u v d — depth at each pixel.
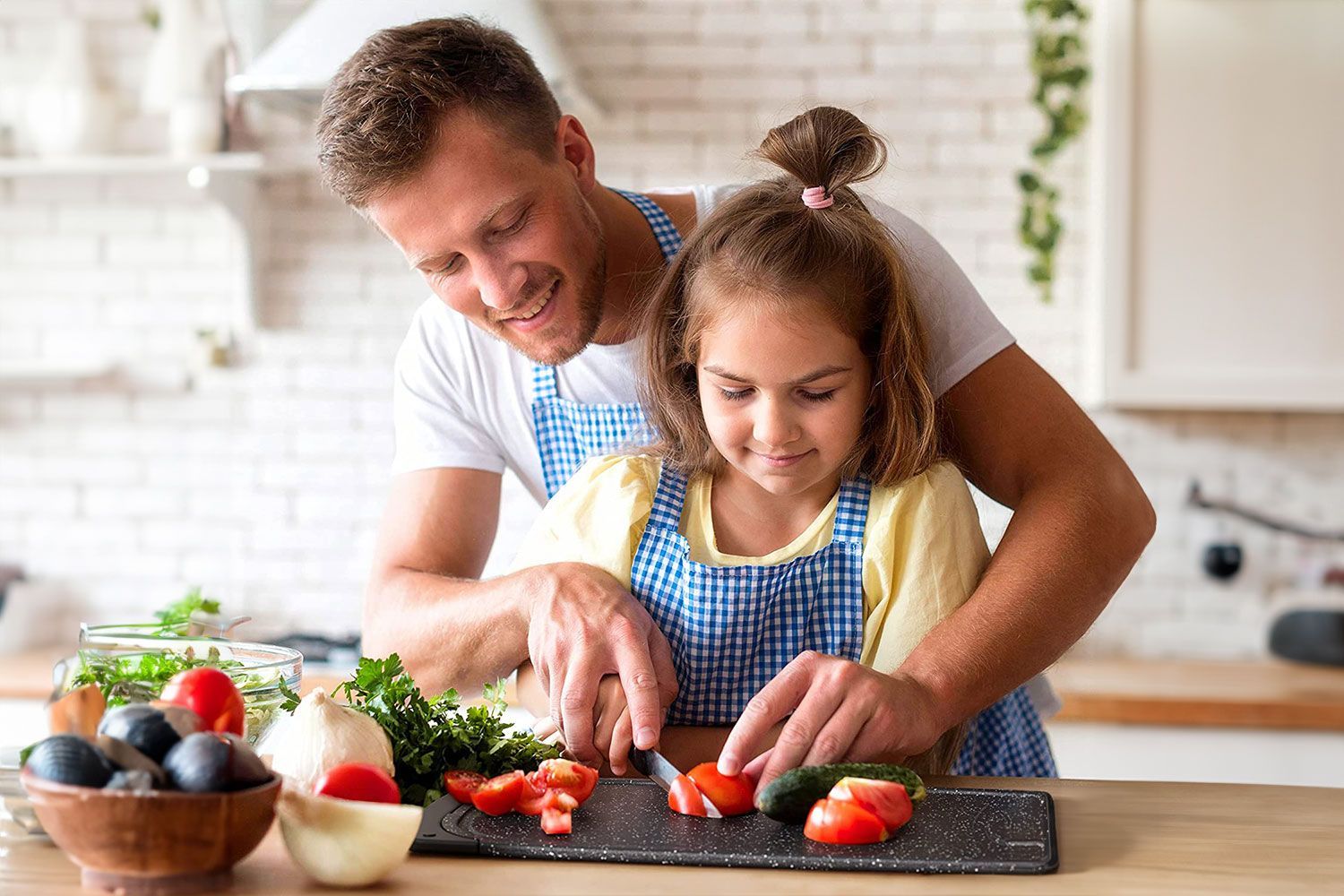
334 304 3.03
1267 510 2.93
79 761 0.79
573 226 1.27
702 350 1.21
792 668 1.07
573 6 2.99
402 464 1.54
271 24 2.92
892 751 1.07
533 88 1.25
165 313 3.08
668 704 1.20
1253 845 0.93
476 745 1.06
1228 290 2.67
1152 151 2.66
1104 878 0.85
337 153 1.21
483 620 1.27
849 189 1.29
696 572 1.26
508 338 1.31
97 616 3.08
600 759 1.15
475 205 1.20
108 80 3.10
